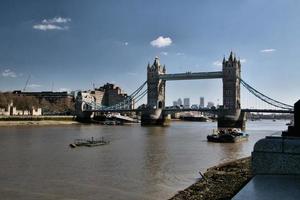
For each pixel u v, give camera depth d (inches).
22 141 3774.6
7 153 2691.9
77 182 1605.6
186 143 3865.7
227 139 4116.6
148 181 1642.5
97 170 1934.1
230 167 1697.8
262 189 359.3
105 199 1312.7
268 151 435.5
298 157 422.3
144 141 4018.2
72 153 2741.1
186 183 1603.1
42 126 7765.8
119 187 1510.8
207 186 1246.3
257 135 5826.8
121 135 5054.1
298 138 449.7
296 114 479.5
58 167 2032.5
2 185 1531.7
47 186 1518.2
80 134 5118.1
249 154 2915.8
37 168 1989.4
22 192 1407.5
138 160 2368.4
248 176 1382.9
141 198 1330.0
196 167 2076.8
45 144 3459.6
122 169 1977.1
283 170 429.1
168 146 3454.7
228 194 1087.6
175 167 2068.2
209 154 2842.0
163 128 7741.1
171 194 1389.0
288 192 347.3
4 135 4694.9
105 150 2987.2
